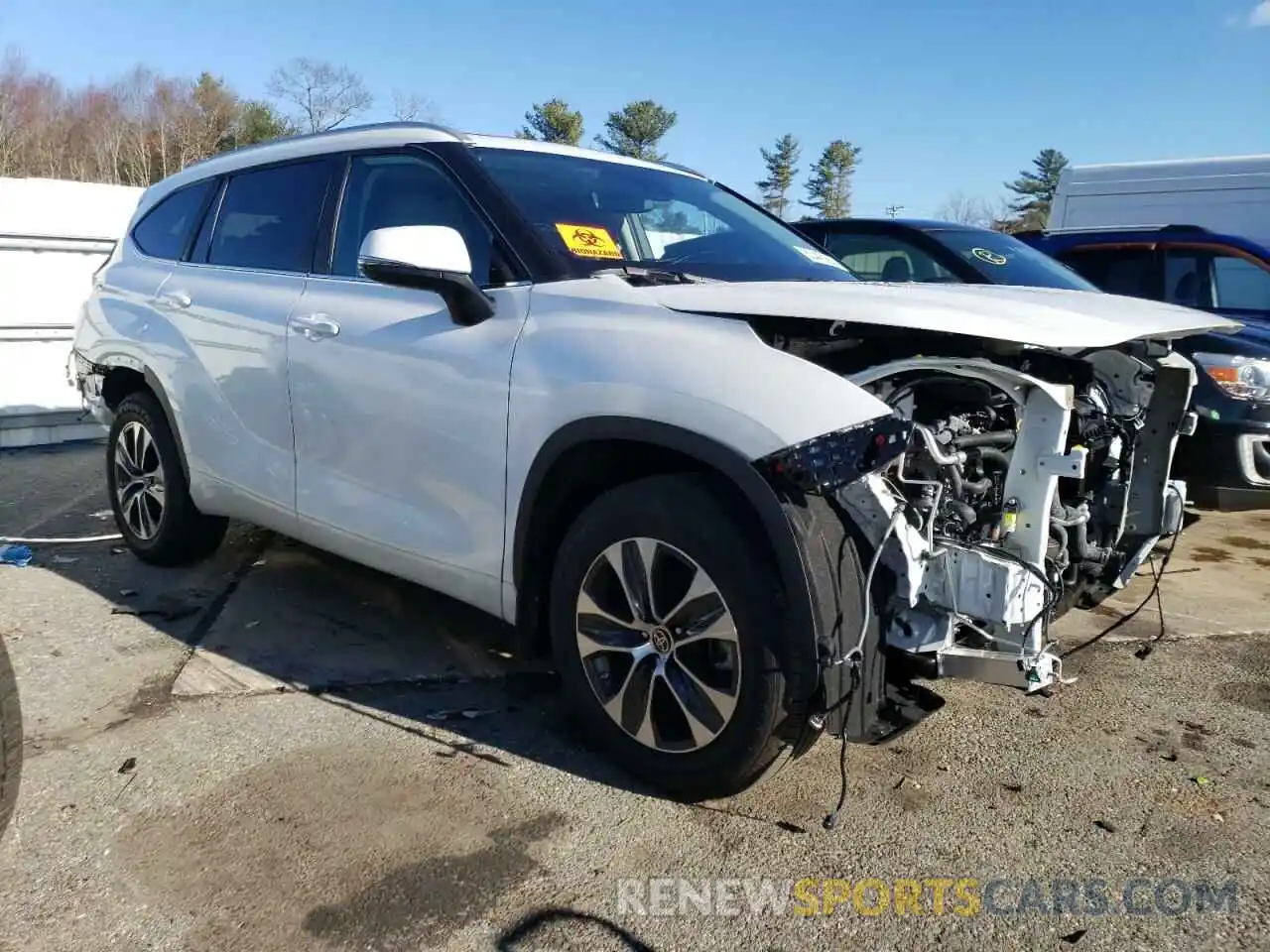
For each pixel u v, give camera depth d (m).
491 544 3.04
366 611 4.22
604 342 2.73
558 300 2.92
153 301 4.53
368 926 2.25
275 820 2.65
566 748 3.08
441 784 2.85
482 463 3.01
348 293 3.57
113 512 4.98
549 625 3.04
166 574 4.68
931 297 2.60
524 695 3.45
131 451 4.77
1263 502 5.11
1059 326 2.52
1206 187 9.13
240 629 3.99
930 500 2.52
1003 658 2.47
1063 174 10.10
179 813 2.67
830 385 2.38
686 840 2.60
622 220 3.40
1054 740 3.23
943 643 2.53
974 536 2.66
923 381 2.61
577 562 2.83
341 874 2.43
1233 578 5.08
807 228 6.67
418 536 3.28
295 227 3.95
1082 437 3.15
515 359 2.91
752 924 2.29
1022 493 2.56
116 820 2.63
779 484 2.38
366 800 2.75
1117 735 3.28
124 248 5.06
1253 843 2.66
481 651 3.83
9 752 2.30
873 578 2.52
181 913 2.28
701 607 2.58
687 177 4.14
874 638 2.50
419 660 3.72
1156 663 3.90
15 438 7.98
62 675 3.51
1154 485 3.36
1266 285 7.15
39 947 2.16
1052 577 2.72
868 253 6.36
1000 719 3.38
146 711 3.27
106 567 4.77
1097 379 3.32
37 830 2.58
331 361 3.51
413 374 3.21
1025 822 2.73
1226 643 4.14
